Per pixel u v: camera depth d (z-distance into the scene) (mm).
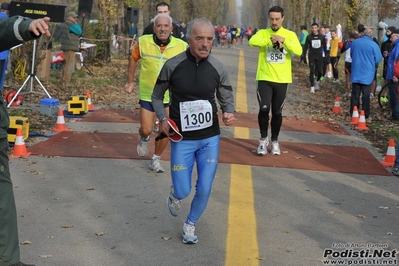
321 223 6172
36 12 11891
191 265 4984
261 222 6137
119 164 8445
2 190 4031
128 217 6191
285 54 8969
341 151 9938
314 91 19219
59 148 9258
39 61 16844
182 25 27797
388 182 8023
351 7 31500
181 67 5312
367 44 12961
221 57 34344
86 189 7168
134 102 15117
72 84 17531
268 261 5105
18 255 4148
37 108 13008
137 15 22000
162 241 5535
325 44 19047
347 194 7328
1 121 3975
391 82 13266
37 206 6473
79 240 5504
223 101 5512
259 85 9133
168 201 5566
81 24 24266
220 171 8219
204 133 5355
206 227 5938
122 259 5086
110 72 22047
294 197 7105
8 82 16234
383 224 6195
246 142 10391
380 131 12031
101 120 12016
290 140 10773
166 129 5258
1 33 3740
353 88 13281
